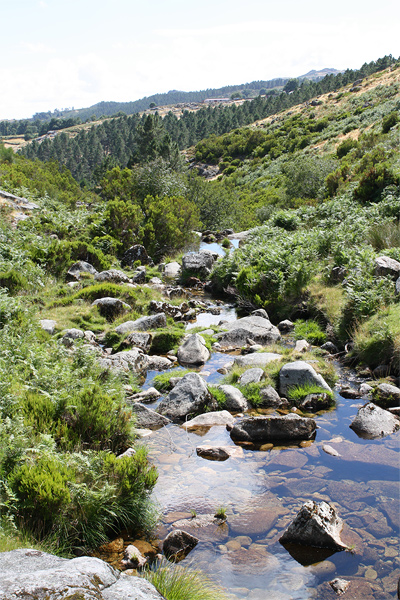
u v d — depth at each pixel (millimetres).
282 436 5500
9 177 24297
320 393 6453
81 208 21219
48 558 2578
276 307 10883
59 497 3678
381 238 11695
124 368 7309
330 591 3191
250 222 28516
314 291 10547
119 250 17094
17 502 3670
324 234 12859
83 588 2217
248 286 11641
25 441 4254
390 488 4340
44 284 11930
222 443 5434
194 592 3090
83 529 3730
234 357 8484
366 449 5121
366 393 6625
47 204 20531
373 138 29031
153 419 5973
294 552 3617
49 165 41656
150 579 3191
